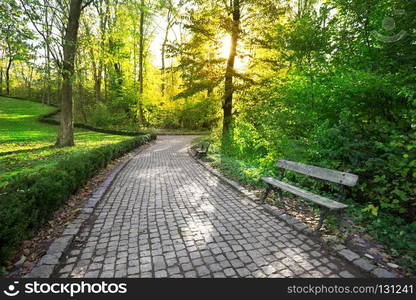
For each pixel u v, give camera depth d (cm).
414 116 346
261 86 1067
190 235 306
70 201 412
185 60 1146
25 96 5059
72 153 921
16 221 245
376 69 491
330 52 658
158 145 1692
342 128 402
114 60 1548
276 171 557
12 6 725
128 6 1584
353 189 382
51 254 247
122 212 389
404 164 297
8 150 1024
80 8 1066
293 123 591
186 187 546
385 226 295
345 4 577
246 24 1101
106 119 2466
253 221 349
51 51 944
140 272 230
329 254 258
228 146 1038
